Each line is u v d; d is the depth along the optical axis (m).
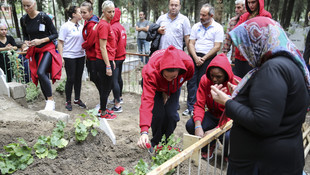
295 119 1.55
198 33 5.03
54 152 2.86
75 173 2.75
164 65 2.49
